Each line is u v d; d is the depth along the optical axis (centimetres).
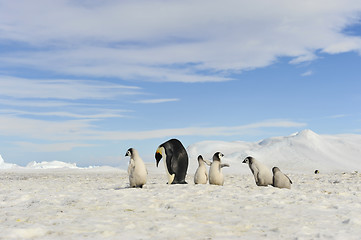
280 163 6216
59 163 6812
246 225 695
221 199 1016
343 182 2002
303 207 899
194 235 615
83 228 645
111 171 4656
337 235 617
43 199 995
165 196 1059
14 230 593
